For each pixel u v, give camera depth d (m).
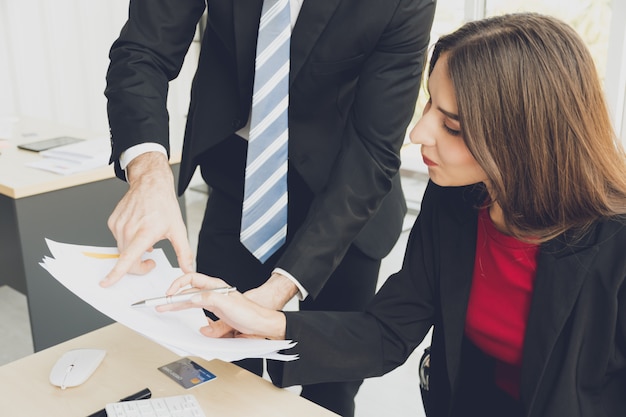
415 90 1.43
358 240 1.63
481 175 1.07
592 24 3.26
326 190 1.39
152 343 1.26
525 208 1.03
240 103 1.47
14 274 2.37
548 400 1.08
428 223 1.25
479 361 1.26
